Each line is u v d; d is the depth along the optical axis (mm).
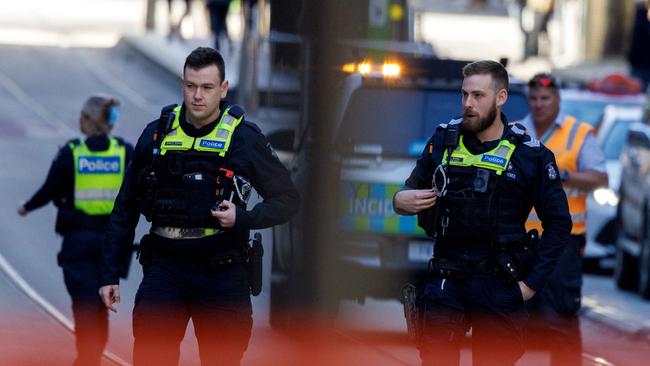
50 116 72438
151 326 17859
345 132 29422
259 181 18375
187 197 18031
